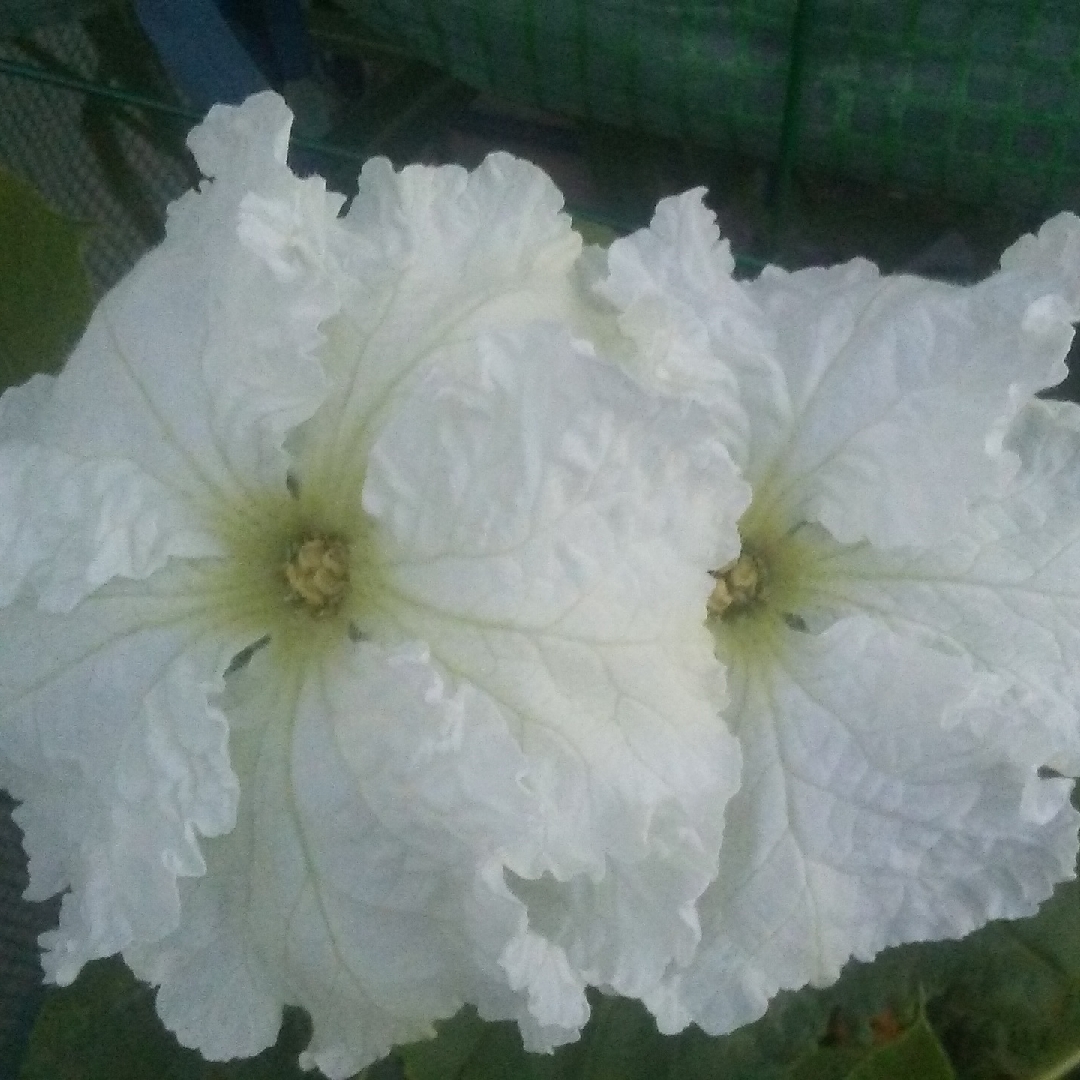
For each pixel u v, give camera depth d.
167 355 0.15
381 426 0.16
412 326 0.16
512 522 0.14
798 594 0.18
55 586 0.15
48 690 0.16
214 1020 0.16
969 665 0.16
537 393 0.14
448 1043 0.22
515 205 0.16
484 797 0.14
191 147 0.16
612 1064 0.23
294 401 0.15
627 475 0.14
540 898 0.16
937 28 0.23
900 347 0.17
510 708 0.14
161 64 0.32
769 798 0.17
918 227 0.31
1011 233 0.30
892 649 0.17
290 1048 0.24
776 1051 0.23
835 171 0.27
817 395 0.17
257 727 0.16
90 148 0.34
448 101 0.33
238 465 0.16
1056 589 0.17
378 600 0.15
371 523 0.16
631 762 0.14
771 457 0.18
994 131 0.24
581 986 0.15
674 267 0.17
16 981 0.32
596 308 0.16
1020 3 0.22
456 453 0.14
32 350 0.21
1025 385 0.16
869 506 0.17
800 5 0.21
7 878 0.32
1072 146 0.24
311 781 0.15
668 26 0.24
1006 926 0.24
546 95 0.27
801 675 0.17
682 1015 0.17
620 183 0.32
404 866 0.15
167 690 0.16
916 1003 0.24
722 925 0.17
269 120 0.15
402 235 0.16
